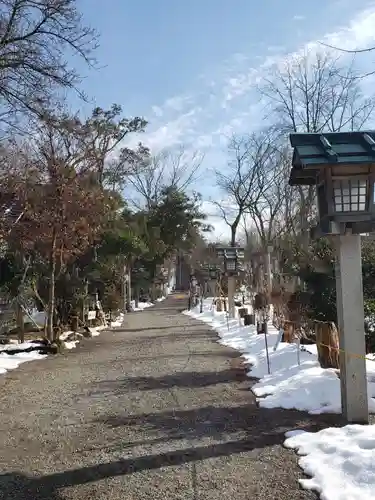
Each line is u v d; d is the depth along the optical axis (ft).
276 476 15.55
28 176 48.96
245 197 117.60
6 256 55.06
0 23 37.19
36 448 19.19
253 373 32.19
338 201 19.01
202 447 18.43
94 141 67.15
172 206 138.10
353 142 19.53
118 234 76.69
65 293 61.41
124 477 15.92
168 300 188.75
